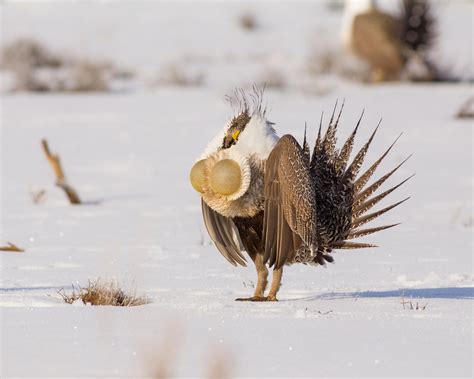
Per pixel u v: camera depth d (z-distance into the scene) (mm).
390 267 36344
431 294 30109
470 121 95375
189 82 141625
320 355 20734
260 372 19281
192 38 198625
